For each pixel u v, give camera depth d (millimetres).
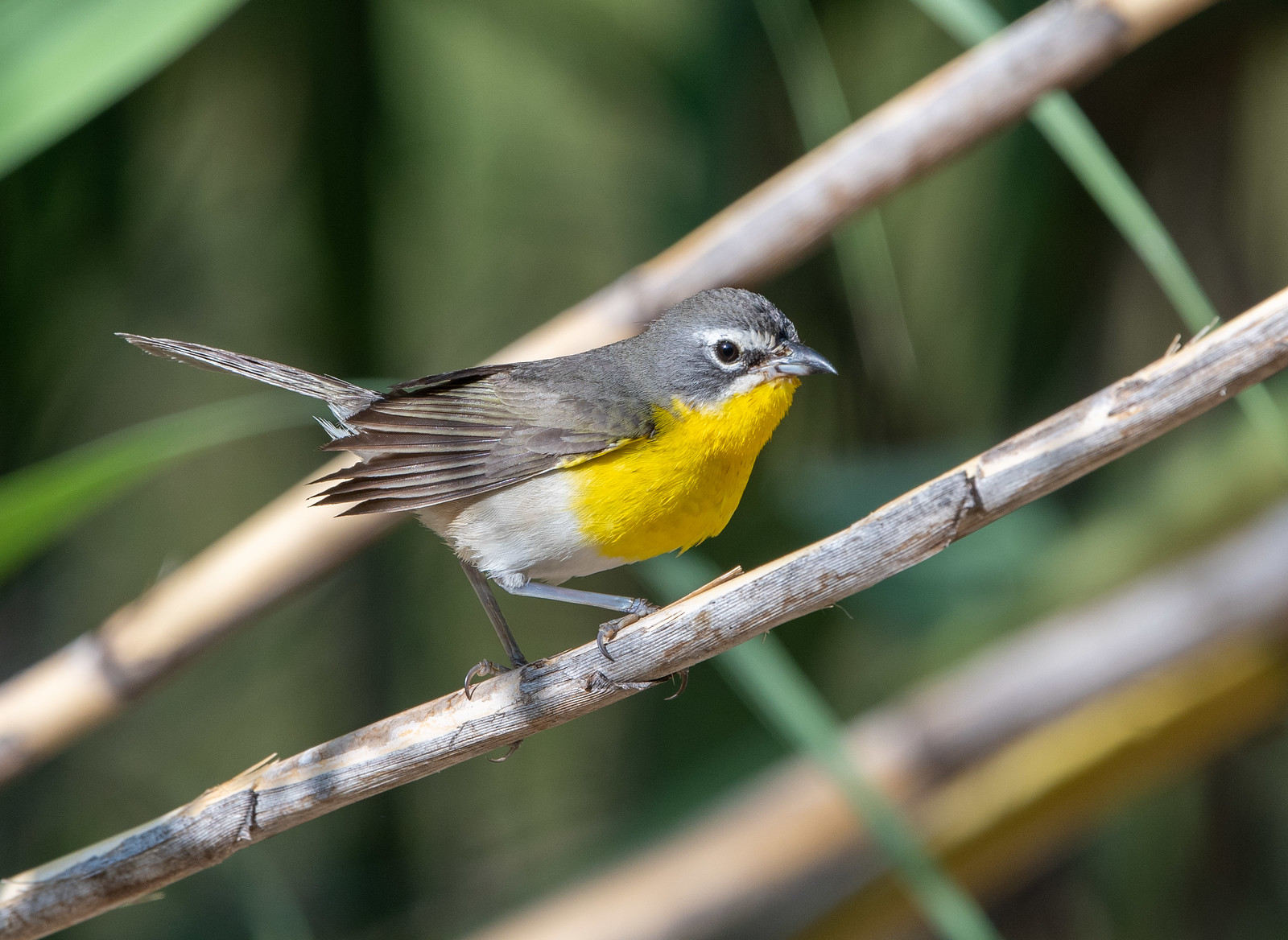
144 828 5934
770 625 5359
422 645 13250
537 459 7316
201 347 7805
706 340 7625
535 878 11617
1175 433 12508
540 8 12258
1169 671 9984
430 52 12820
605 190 13805
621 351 7848
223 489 14102
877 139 7582
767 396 7695
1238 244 12281
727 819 9945
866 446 12203
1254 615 9961
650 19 11562
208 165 12336
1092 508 12391
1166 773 10172
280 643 13070
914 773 9938
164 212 11922
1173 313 12203
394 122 11492
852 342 11883
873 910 9531
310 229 11547
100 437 12172
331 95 11258
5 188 10586
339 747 5816
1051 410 12133
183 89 11578
